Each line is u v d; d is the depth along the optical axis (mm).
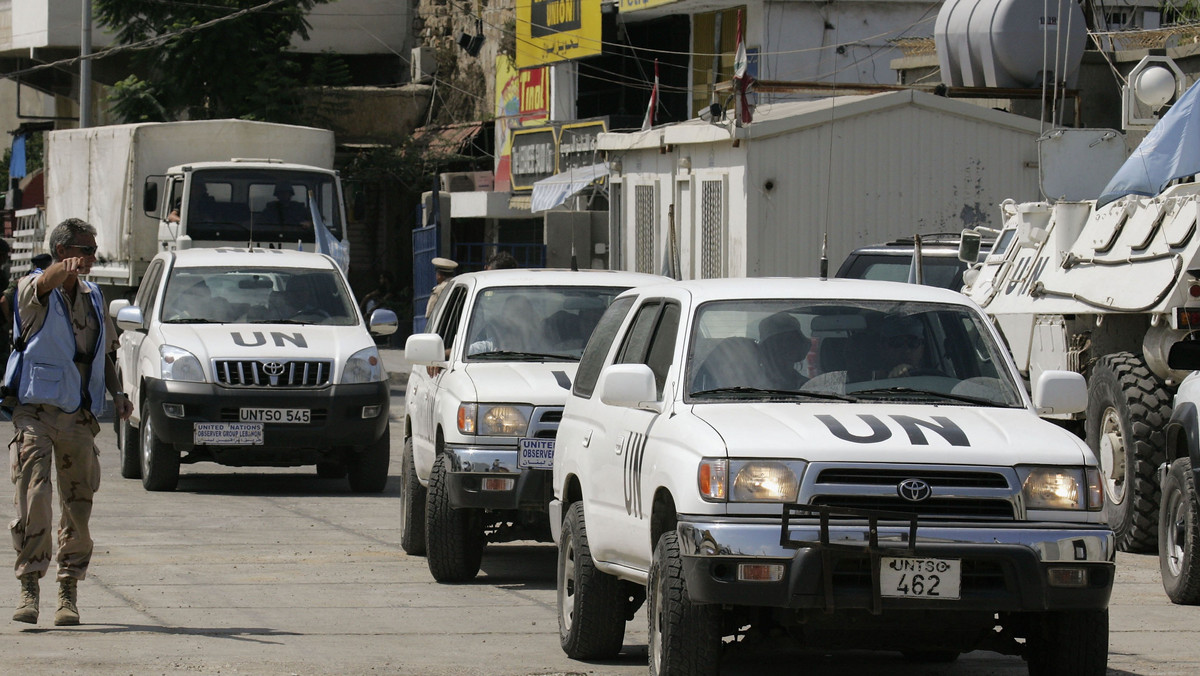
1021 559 24344
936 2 113375
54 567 41219
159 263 64000
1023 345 53344
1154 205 46344
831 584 24094
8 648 30656
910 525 24047
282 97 148625
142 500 55719
